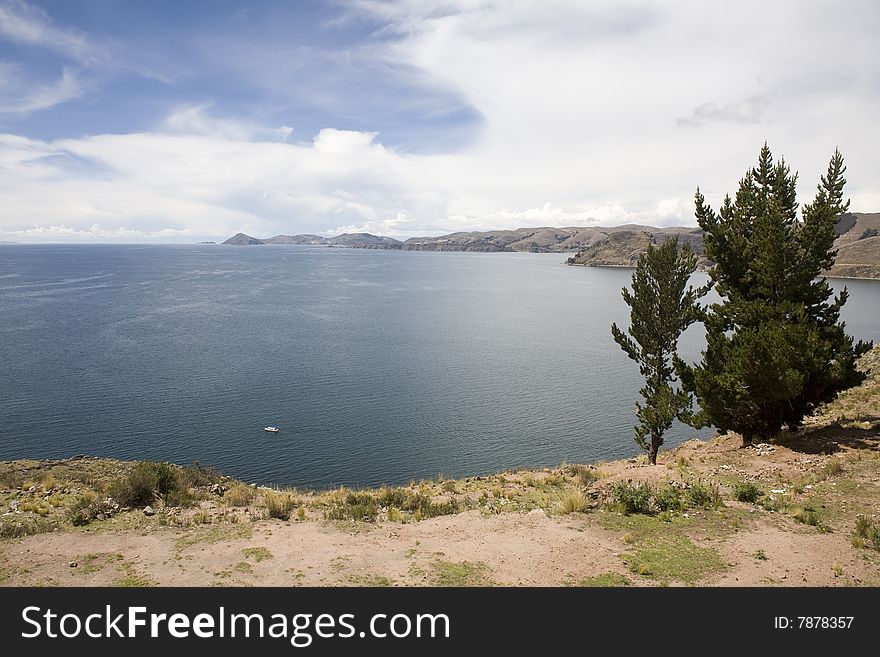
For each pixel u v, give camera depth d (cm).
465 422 3884
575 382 5106
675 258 2136
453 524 1369
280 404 4219
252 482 2784
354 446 3375
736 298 2216
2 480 1819
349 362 5728
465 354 6316
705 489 1530
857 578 1026
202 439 3438
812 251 2075
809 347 1900
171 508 1488
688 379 2283
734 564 1094
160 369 5188
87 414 3875
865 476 1563
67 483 1775
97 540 1251
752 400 2042
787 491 1530
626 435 3675
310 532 1312
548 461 3200
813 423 2442
